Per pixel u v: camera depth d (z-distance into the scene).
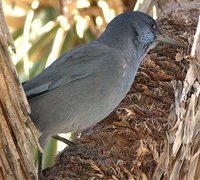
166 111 10.27
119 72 10.66
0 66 7.47
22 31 15.50
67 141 10.54
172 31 12.45
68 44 15.05
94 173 9.23
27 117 7.70
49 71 10.64
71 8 15.07
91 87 10.45
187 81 10.10
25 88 10.55
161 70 11.07
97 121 10.54
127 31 11.58
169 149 9.37
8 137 7.55
